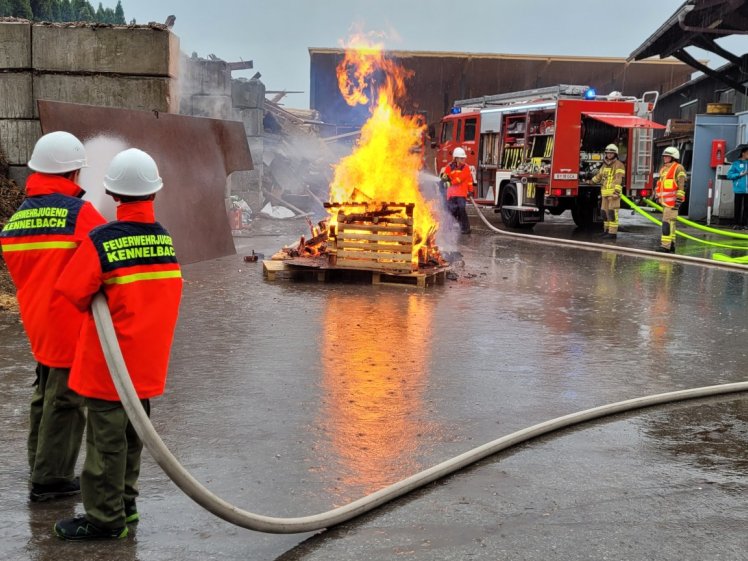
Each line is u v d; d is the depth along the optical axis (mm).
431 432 4773
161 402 5191
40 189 3676
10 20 11156
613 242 16109
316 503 3771
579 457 4461
